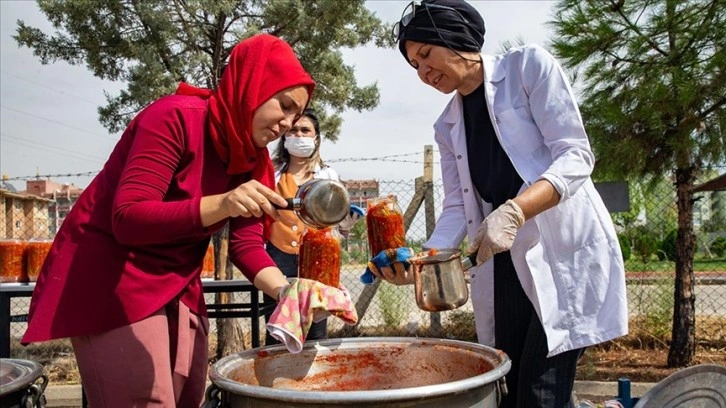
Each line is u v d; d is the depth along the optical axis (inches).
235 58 68.7
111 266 68.9
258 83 66.9
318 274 66.0
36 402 67.3
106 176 71.4
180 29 238.4
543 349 78.4
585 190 82.0
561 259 79.4
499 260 86.1
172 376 75.1
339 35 257.9
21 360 74.1
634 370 193.0
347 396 49.0
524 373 79.7
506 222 68.4
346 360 76.3
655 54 174.7
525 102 81.4
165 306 74.0
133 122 71.5
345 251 270.4
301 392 50.1
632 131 176.7
